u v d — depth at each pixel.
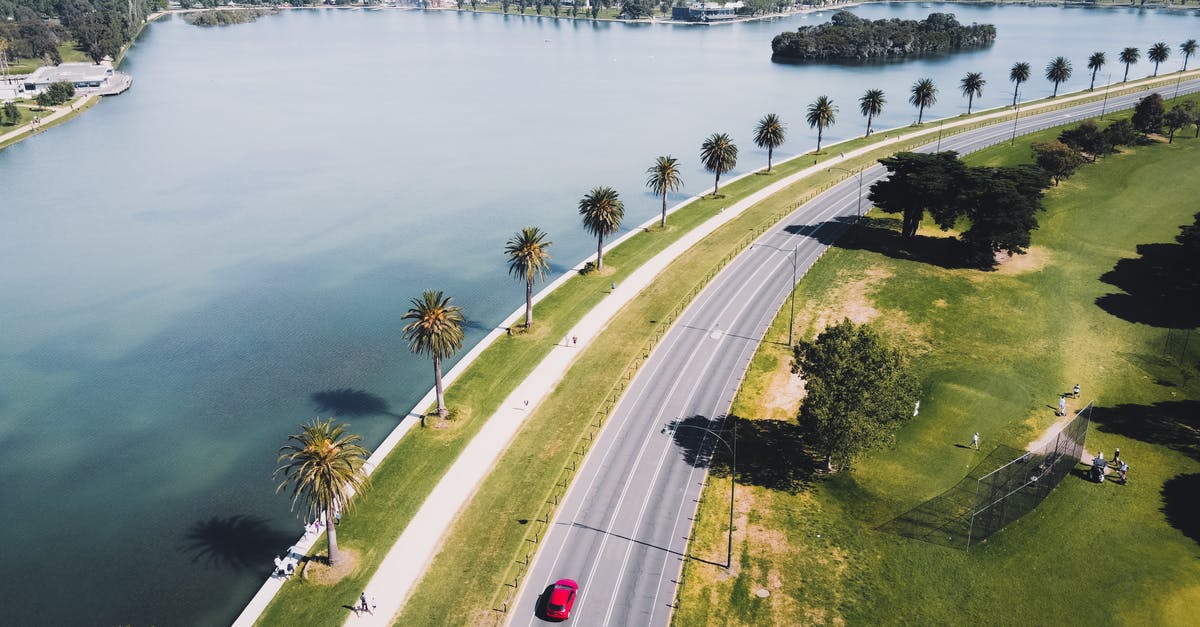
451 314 95.62
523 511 82.12
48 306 142.62
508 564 75.12
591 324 123.19
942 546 75.69
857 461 88.81
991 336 116.75
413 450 92.69
